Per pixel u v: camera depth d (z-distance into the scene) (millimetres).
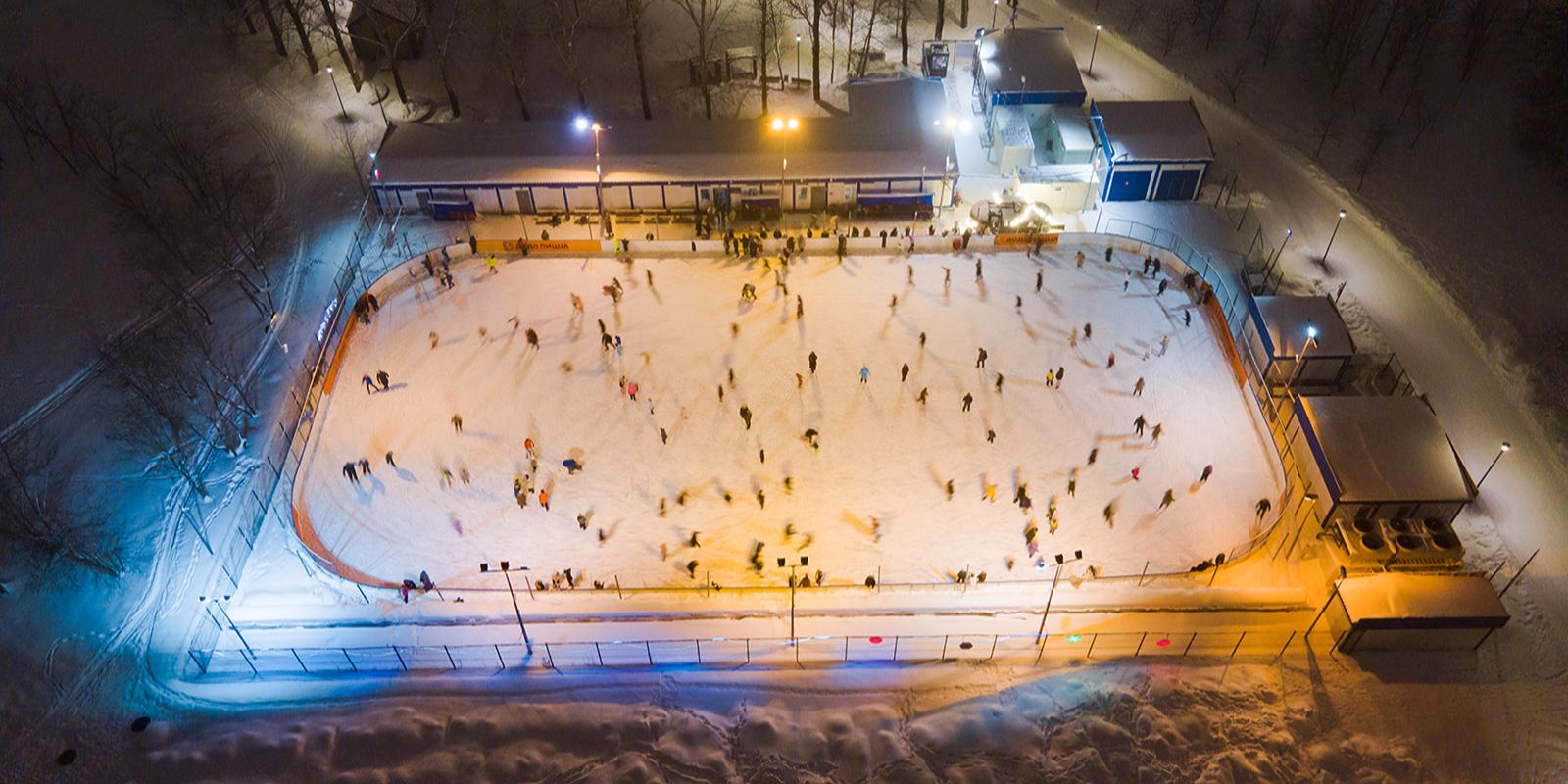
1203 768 31219
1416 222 55312
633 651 34938
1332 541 38688
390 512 40969
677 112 65250
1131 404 45344
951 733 31906
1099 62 69438
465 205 56594
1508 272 51562
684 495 41625
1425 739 32469
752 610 36625
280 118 63125
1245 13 72688
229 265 50438
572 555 39219
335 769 31344
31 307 49094
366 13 64250
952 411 45250
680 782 31000
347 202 57750
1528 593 37000
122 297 50000
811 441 43562
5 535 37844
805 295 52062
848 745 31750
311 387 45906
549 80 67625
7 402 44625
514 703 33094
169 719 33031
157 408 41875
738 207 57094
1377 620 33781
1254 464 42406
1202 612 36219
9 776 31703
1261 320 46219
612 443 44000
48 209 54281
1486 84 63562
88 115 60281
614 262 54594
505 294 52438
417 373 47656
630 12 59219
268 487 41938
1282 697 33312
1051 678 33688
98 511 40188
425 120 63844
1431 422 40438
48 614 36469
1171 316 50250
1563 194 55812
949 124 59469
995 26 73188
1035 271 53281
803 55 70188
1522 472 41688
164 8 69938
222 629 36156
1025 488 41594
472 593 37469
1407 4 65312
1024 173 56812
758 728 32156
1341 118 63250
